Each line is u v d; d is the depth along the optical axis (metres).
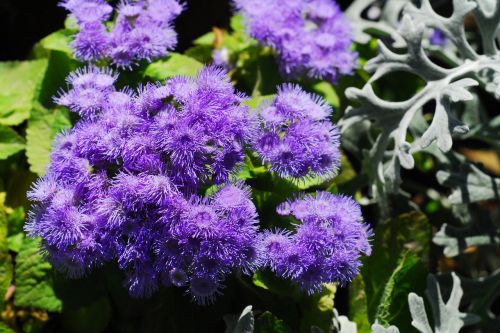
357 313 0.36
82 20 0.35
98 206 0.32
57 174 0.33
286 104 0.34
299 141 0.33
